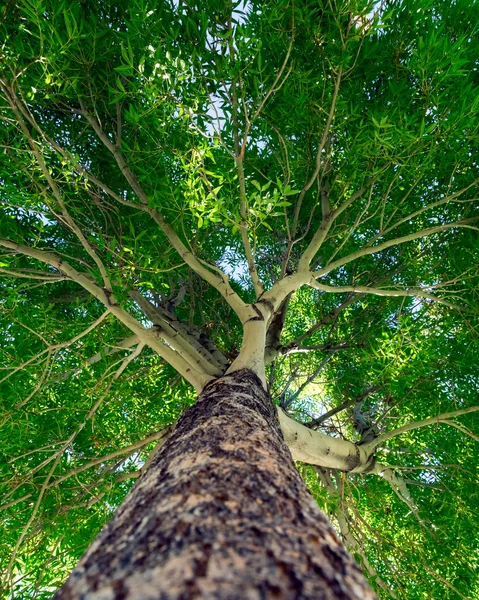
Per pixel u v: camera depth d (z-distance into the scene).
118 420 4.80
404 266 4.92
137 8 2.92
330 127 3.38
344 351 5.95
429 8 3.72
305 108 3.54
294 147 3.95
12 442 3.62
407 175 3.63
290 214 5.03
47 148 3.27
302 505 0.81
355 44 3.57
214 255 5.22
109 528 0.83
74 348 4.27
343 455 3.71
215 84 3.26
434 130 3.39
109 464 4.14
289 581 0.52
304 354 6.39
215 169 3.53
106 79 3.86
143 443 3.52
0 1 3.18
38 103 3.83
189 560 0.54
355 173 3.33
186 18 3.22
